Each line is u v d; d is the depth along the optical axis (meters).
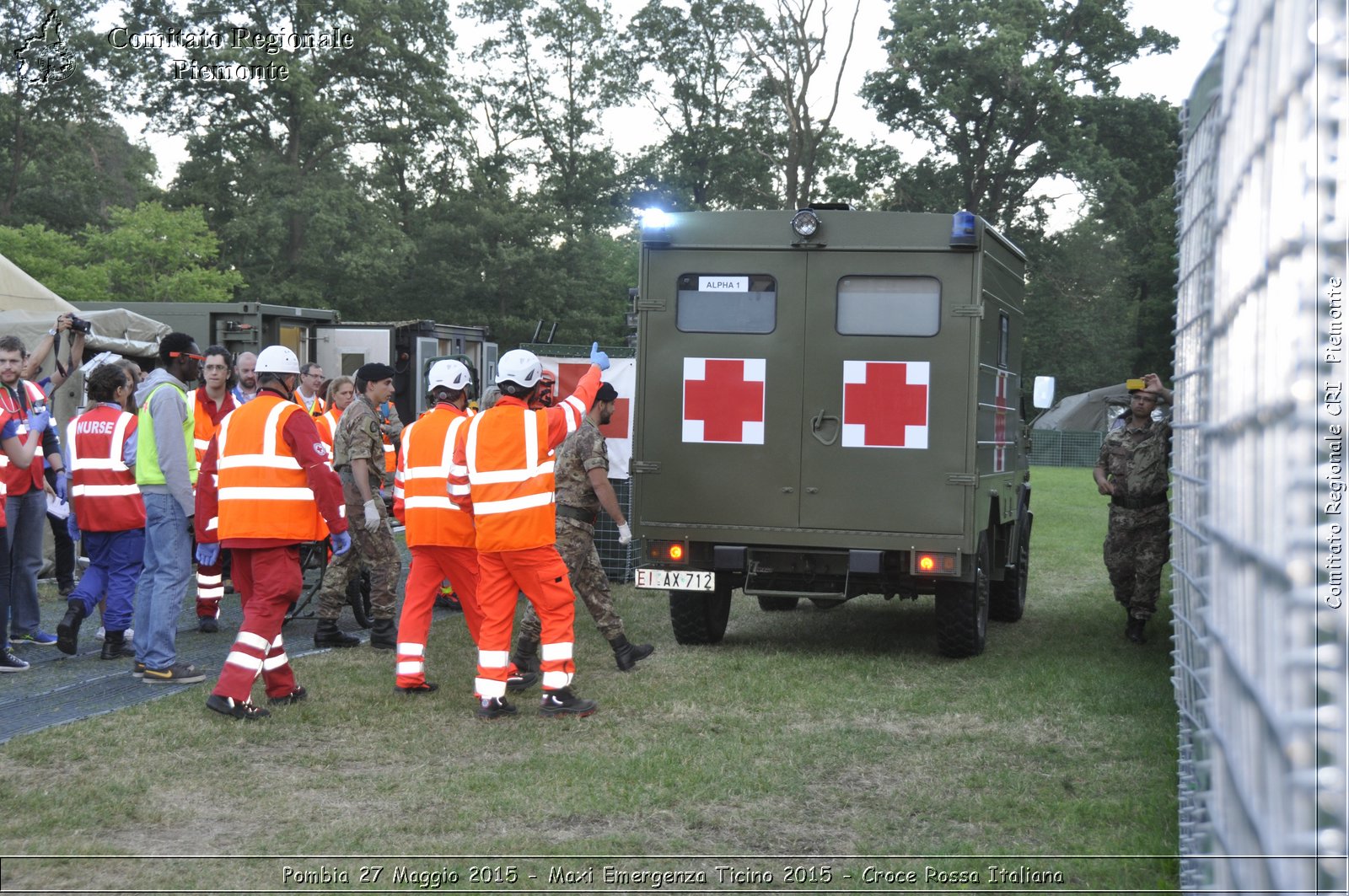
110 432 7.99
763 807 5.25
